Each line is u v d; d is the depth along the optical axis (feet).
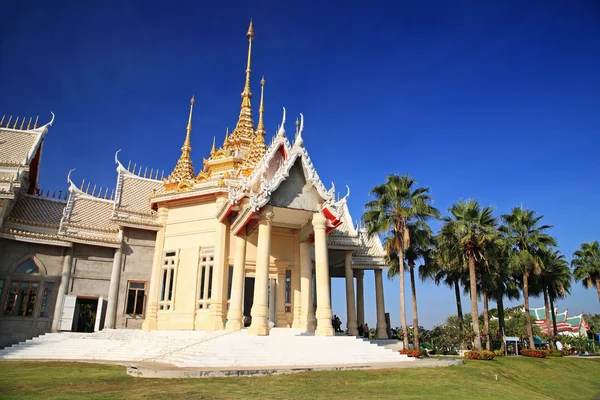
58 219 96.58
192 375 42.22
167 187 103.50
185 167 117.70
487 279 127.44
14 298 86.12
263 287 62.03
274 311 80.64
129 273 94.07
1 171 90.99
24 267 88.38
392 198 101.65
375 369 51.57
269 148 73.56
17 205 94.38
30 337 85.05
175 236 89.86
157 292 86.89
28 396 32.27
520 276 154.61
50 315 87.56
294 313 81.15
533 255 136.87
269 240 64.49
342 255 114.62
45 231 92.12
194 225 88.07
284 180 67.92
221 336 63.00
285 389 36.52
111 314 90.17
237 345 54.80
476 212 112.57
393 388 40.96
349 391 37.50
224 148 115.24
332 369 49.14
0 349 80.48
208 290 81.71
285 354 54.54
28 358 69.10
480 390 46.78
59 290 89.20
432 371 54.03
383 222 99.55
